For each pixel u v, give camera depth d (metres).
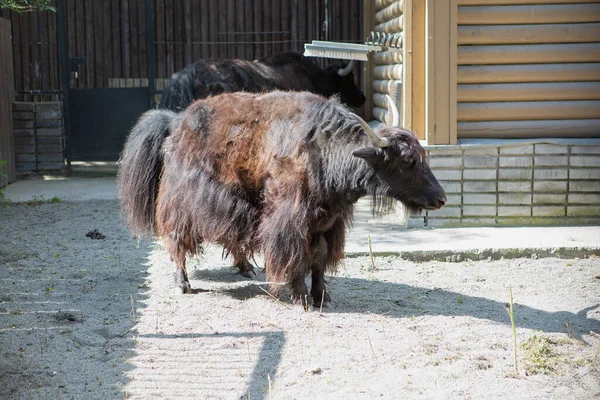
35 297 6.63
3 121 12.70
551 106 9.06
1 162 9.48
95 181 13.16
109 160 14.12
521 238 8.30
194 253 6.74
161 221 6.74
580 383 4.84
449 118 8.84
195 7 15.99
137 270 7.53
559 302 6.47
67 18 15.98
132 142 6.97
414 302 6.48
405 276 7.29
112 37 16.09
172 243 6.67
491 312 6.22
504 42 8.88
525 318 6.07
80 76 16.19
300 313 6.18
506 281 7.09
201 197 6.35
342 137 5.96
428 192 5.88
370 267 7.57
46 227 9.52
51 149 13.77
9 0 12.51
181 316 6.13
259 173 6.13
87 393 4.71
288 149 6.00
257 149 6.17
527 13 8.83
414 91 9.10
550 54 8.90
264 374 4.99
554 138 9.14
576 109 9.08
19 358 5.23
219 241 6.42
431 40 8.70
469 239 8.30
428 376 4.93
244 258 6.77
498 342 5.52
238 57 16.16
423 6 8.95
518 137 9.20
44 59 16.11
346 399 4.61
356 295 6.69
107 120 14.02
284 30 16.02
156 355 5.32
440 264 7.70
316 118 6.03
